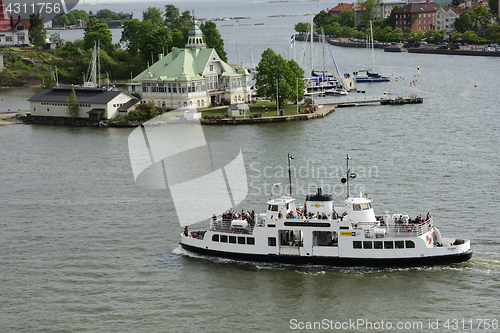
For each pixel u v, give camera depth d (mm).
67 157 151625
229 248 85812
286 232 84438
